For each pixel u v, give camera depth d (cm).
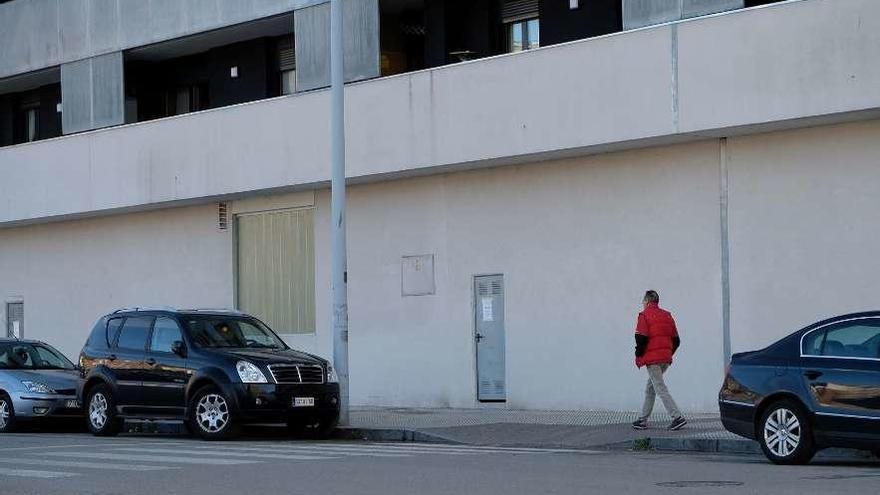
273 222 3988
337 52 2958
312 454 2358
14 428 3244
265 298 4000
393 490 1742
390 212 3634
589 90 3036
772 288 2853
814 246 2792
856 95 2595
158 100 4647
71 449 2523
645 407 2662
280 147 3756
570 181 3231
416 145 3403
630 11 2992
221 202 4103
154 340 2920
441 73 3347
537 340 3288
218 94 4391
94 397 3005
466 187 3456
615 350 3130
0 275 4922
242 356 2772
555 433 2725
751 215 2891
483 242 3412
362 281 3700
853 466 2084
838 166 2761
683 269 3003
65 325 4656
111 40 4397
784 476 1881
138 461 2206
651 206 3069
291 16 3878
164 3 4225
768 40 2725
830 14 2634
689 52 2850
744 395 2102
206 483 1853
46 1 4603
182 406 2820
